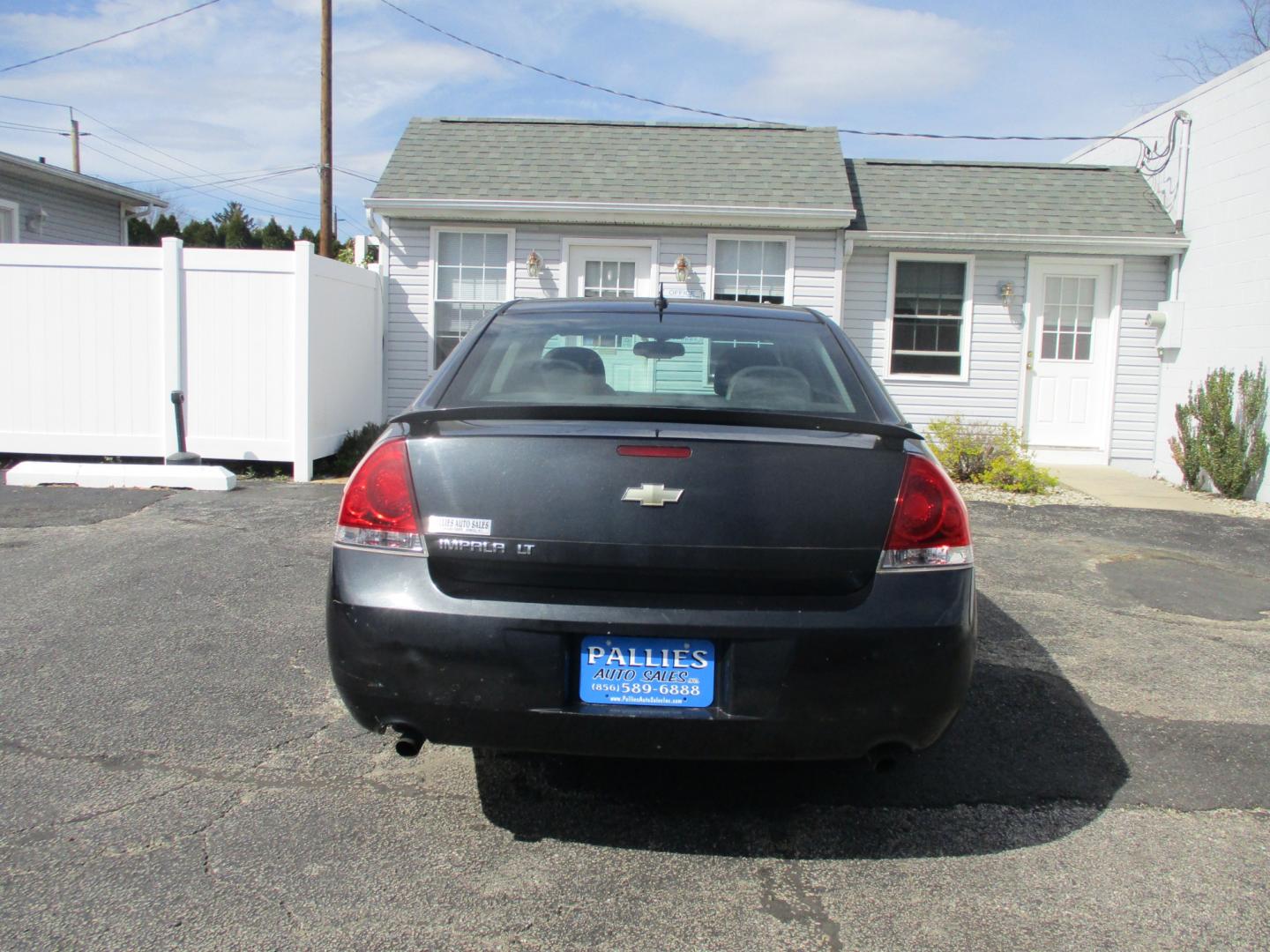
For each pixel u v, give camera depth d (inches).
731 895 99.0
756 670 96.7
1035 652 178.2
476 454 100.7
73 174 555.5
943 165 472.1
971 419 436.5
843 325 437.4
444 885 99.2
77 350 339.3
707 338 132.1
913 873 104.0
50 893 95.5
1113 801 121.2
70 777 120.0
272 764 125.2
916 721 99.2
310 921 92.4
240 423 339.0
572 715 97.1
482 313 430.9
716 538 97.3
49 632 172.4
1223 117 385.1
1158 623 198.8
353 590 101.0
